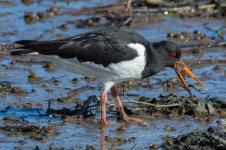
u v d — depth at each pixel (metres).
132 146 11.84
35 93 15.12
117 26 21.28
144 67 13.45
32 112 13.76
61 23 21.56
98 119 13.47
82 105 13.92
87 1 24.38
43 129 12.45
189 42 19.91
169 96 14.27
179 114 13.86
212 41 20.08
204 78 16.69
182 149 11.57
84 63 13.34
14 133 12.36
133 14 22.50
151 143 12.03
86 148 11.54
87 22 21.39
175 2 23.56
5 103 14.27
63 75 16.75
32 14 21.88
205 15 22.84
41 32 20.42
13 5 23.52
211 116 13.73
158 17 22.31
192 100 14.13
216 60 18.14
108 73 13.32
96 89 15.62
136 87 15.84
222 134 11.84
